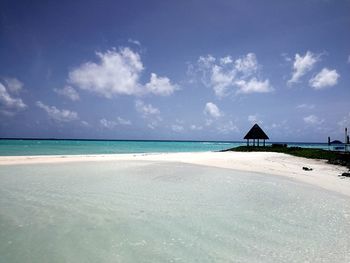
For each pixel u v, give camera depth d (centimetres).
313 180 1355
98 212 735
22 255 470
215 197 924
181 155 3119
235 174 1501
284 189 1086
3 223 634
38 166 1750
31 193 955
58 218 678
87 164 1891
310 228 632
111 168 1670
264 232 603
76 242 531
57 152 4447
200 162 2177
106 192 980
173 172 1523
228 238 566
